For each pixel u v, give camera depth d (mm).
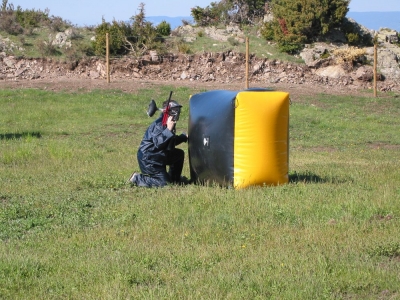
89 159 15742
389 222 9156
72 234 8734
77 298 6355
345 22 41094
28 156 15852
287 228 8859
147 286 6699
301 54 37844
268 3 45062
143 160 12148
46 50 36156
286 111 11758
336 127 24375
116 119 24453
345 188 11758
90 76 34906
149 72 35594
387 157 18047
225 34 40344
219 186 11812
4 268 7129
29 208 10227
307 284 6562
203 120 11898
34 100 27719
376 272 6941
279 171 11797
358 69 36656
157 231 8750
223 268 7156
